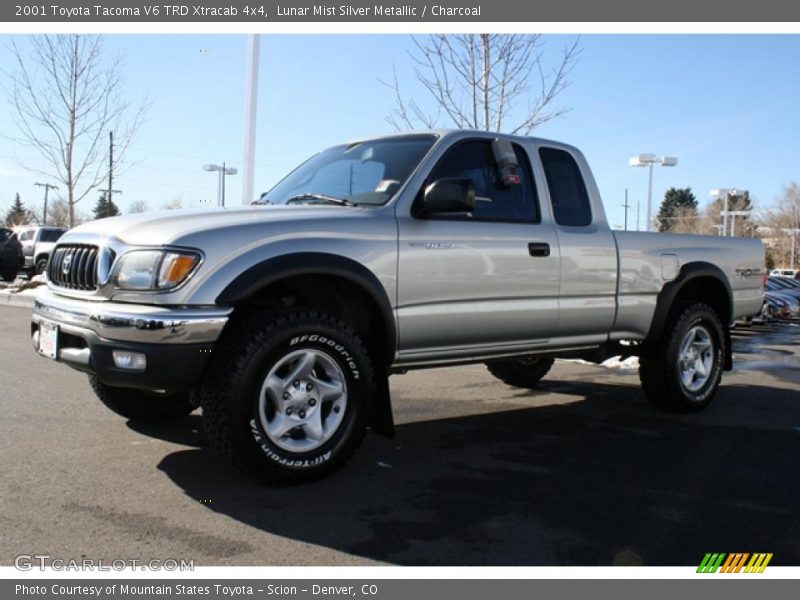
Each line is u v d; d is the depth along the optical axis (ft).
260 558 10.05
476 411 19.80
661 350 19.27
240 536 10.74
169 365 11.65
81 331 12.34
